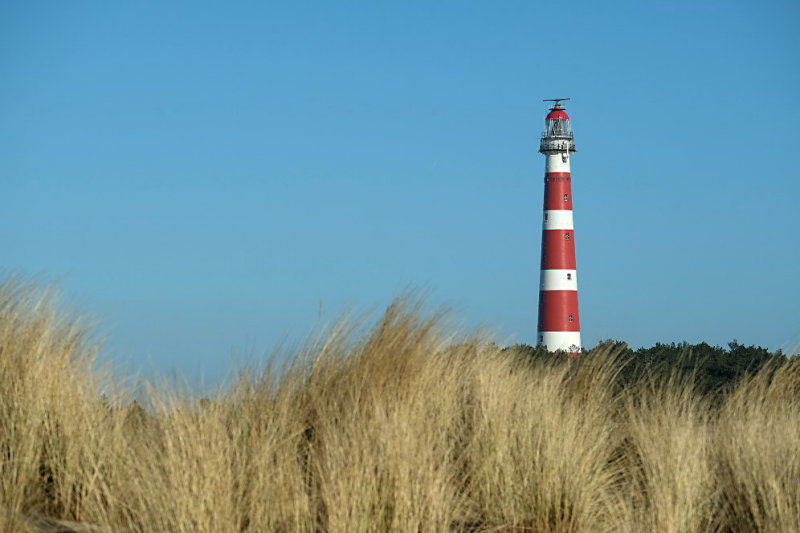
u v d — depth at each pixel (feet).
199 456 19.76
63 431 21.99
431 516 19.94
